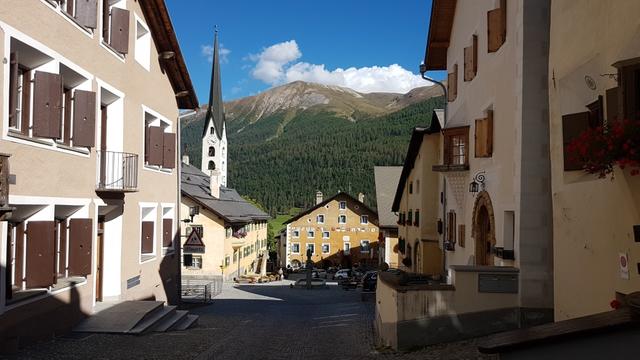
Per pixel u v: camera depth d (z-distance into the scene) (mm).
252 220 62656
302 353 12055
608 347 4223
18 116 11375
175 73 21781
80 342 11969
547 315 10789
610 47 7012
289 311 24016
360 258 84125
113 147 16328
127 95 17000
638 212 6348
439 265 24953
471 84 16719
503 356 4641
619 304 6598
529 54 10922
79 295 13664
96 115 14523
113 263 16609
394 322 11422
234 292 38531
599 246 7328
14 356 10164
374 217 84375
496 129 13219
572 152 6859
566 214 8391
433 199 25203
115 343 12133
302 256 84750
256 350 12359
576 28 8016
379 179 58469
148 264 19484
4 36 10109
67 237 13695
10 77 10992
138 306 15562
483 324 11008
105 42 15109
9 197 10398
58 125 11594
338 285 50031
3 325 10328
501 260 12078
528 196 10906
